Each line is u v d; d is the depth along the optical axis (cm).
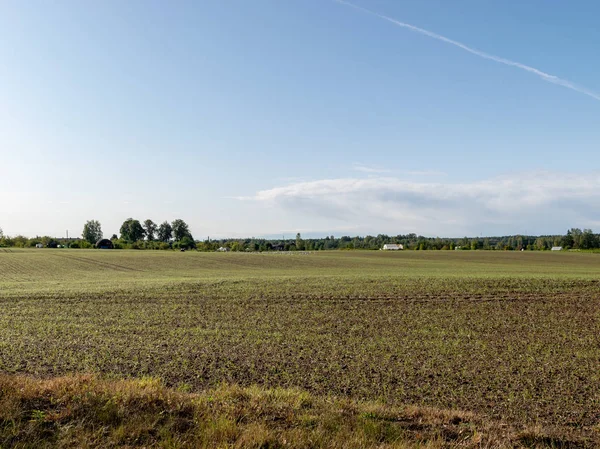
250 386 1107
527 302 2634
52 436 664
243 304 2538
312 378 1196
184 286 3256
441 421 788
